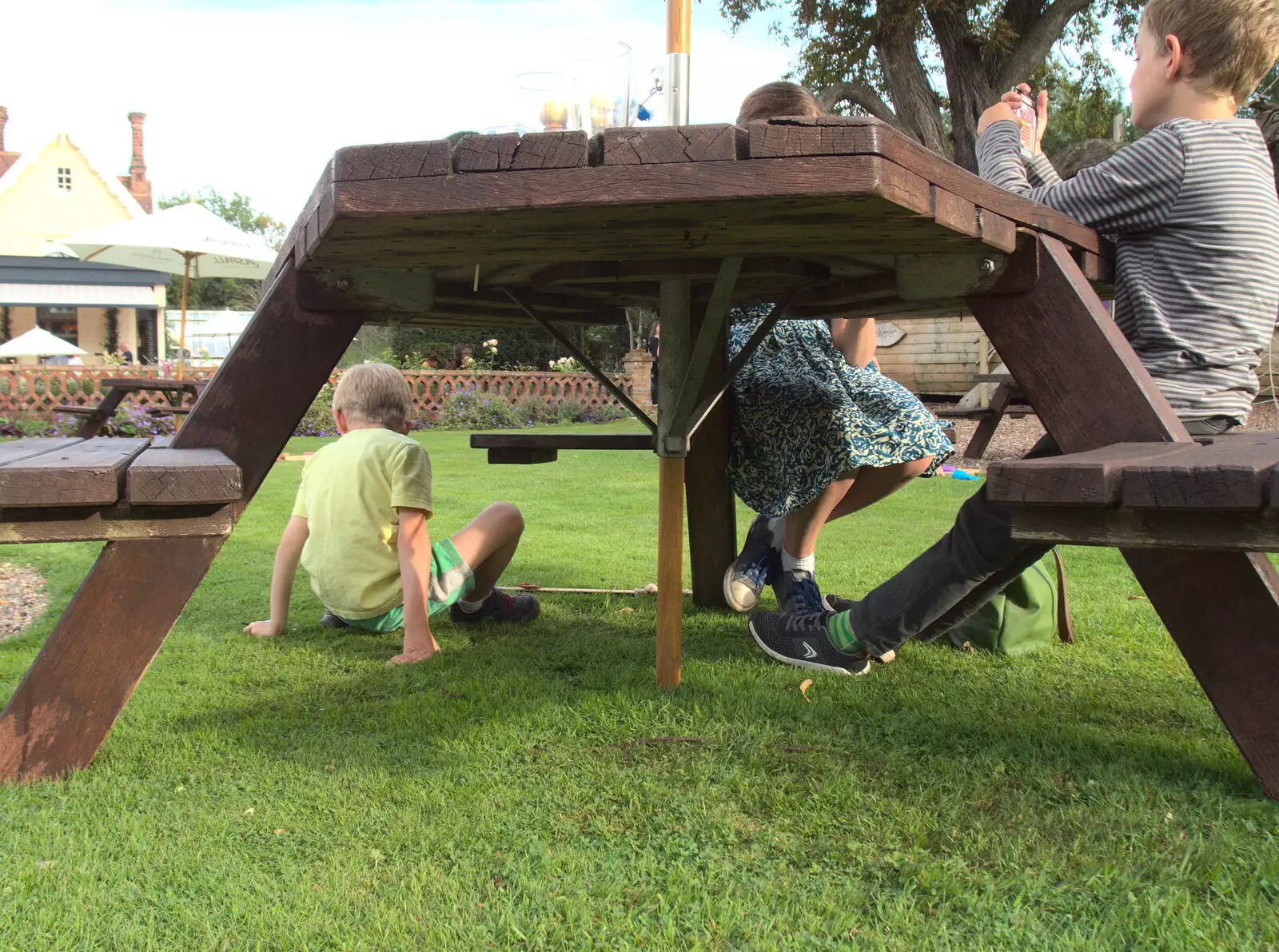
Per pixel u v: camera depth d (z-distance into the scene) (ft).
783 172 4.00
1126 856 4.62
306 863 4.64
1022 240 5.68
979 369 36.29
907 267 6.07
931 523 16.92
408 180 4.29
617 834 4.96
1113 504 4.16
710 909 4.23
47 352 70.13
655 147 4.08
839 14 48.37
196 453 5.80
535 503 19.57
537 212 4.27
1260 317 6.16
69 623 5.69
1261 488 3.83
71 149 92.84
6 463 5.15
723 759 5.94
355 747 6.15
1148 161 6.20
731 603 10.07
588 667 8.13
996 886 4.39
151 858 4.68
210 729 6.50
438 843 4.84
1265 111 19.31
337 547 9.25
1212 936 3.93
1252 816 4.99
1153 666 8.19
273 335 6.33
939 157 4.53
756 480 9.16
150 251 43.45
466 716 6.79
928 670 8.05
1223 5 6.37
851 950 3.92
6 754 5.63
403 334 70.13
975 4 44.73
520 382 55.98
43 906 4.25
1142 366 5.66
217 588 11.58
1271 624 5.09
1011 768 5.74
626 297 8.25
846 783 5.51
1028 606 8.61
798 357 9.20
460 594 9.27
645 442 9.50
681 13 7.12
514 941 4.00
